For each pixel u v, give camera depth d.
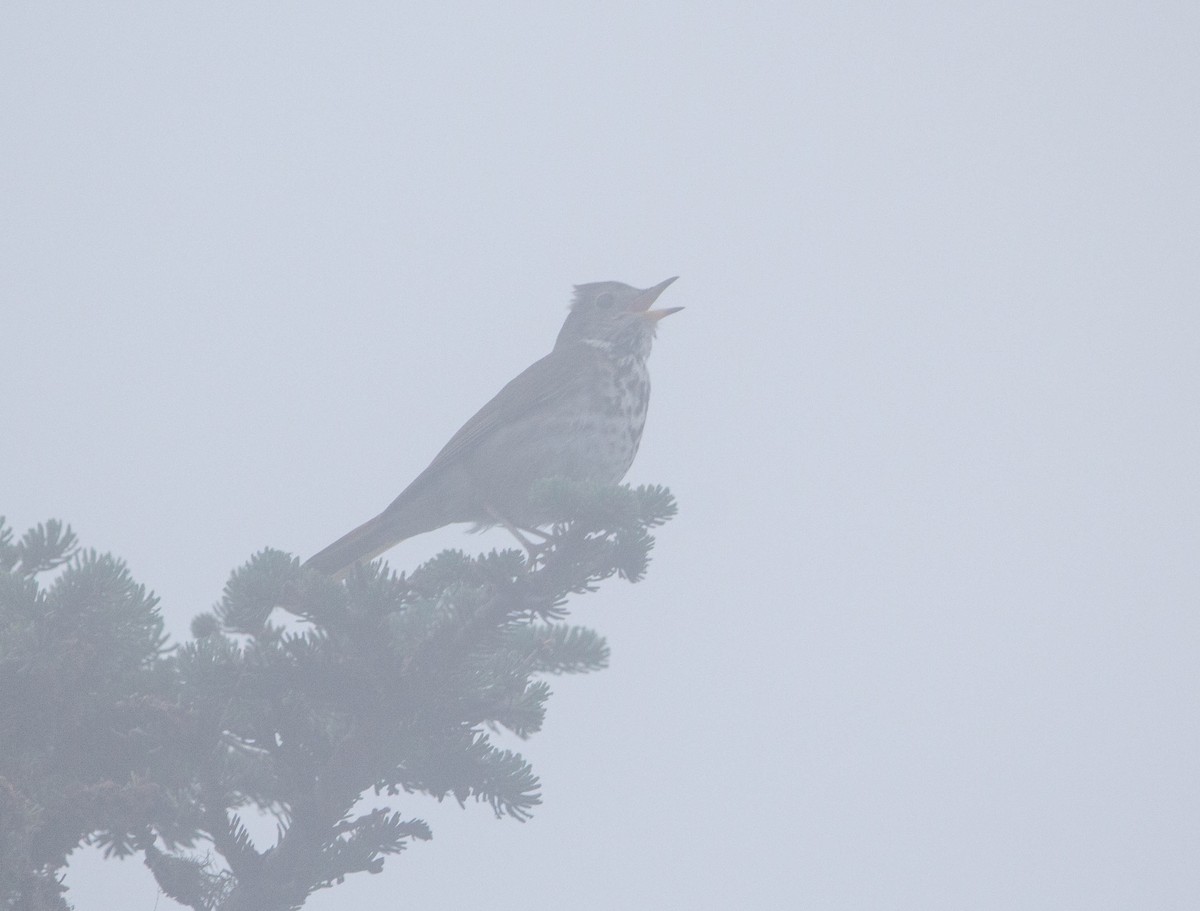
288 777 11.11
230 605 11.30
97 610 10.45
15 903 9.24
